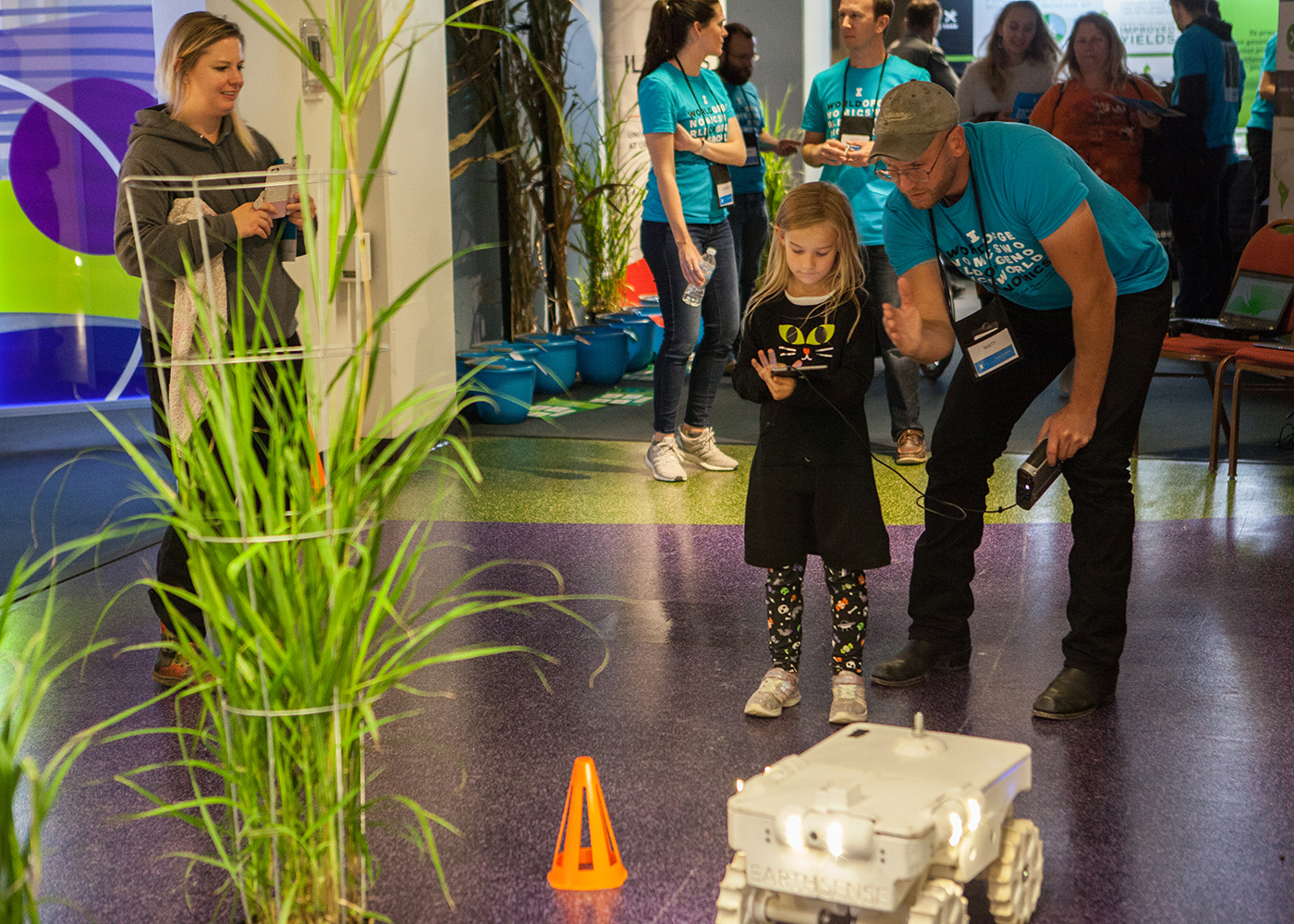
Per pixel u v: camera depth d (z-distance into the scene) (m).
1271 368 4.88
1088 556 2.86
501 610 3.70
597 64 8.13
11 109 6.49
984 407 2.99
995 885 1.91
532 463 5.66
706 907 2.09
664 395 5.27
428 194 5.74
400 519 4.72
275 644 1.70
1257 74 8.22
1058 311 2.87
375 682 1.78
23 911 1.52
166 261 2.77
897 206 2.85
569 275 8.14
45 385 6.77
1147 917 2.03
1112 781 2.53
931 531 3.11
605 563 4.16
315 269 1.75
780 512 2.81
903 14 9.38
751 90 6.45
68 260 6.73
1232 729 2.76
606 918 2.06
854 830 1.64
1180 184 7.67
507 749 2.75
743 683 3.11
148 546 4.46
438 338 5.88
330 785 1.79
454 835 2.36
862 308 2.76
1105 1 8.72
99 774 2.67
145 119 2.90
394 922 2.06
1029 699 2.96
